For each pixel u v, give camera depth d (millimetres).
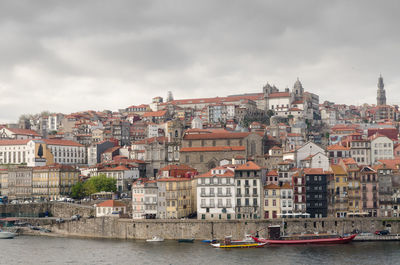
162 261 199875
